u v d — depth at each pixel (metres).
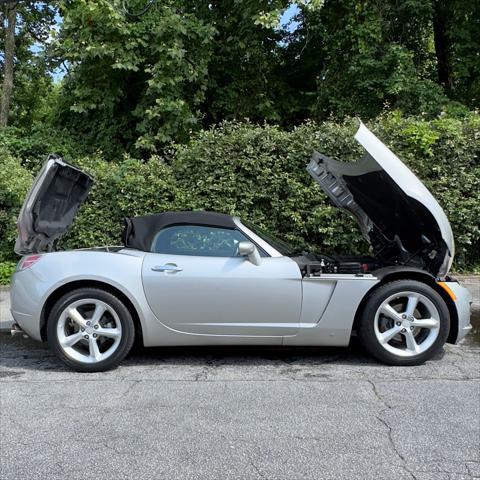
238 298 4.81
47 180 5.20
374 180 5.44
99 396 4.24
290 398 4.16
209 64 13.22
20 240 5.24
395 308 5.04
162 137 11.60
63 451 3.29
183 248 5.00
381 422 3.68
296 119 14.57
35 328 4.88
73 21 11.26
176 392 4.31
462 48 13.57
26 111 20.58
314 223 9.20
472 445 3.34
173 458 3.19
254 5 11.79
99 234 9.34
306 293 4.84
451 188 9.22
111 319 4.90
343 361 5.16
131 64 11.35
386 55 12.26
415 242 5.50
